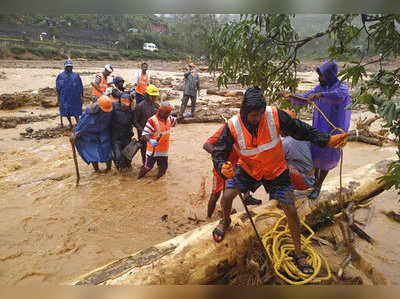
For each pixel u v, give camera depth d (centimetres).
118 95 638
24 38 4509
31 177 610
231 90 1788
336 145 293
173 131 978
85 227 455
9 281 348
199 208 512
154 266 302
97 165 644
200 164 707
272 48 403
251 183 324
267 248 354
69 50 4716
